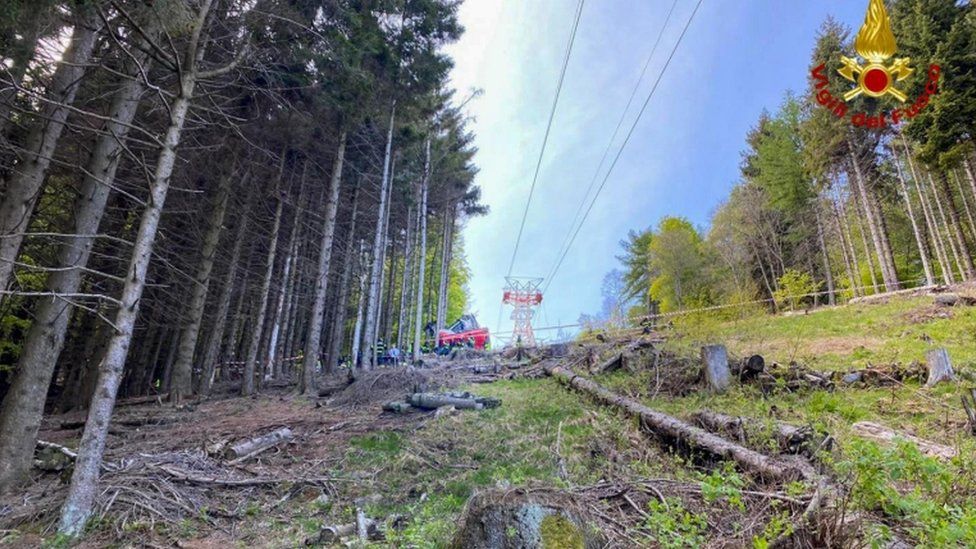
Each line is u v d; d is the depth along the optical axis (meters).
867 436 4.29
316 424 6.96
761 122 28.47
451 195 26.55
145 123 8.11
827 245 24.83
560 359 11.41
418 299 19.48
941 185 17.75
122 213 10.62
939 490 2.59
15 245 4.92
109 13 5.09
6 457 4.51
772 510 2.68
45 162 5.19
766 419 4.44
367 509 3.74
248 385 12.55
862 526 2.27
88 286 10.55
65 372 15.21
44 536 3.40
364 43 10.65
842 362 7.37
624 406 5.95
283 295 15.67
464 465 4.68
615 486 3.33
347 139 14.02
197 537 3.38
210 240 12.22
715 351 6.92
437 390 9.26
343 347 27.75
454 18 14.73
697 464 4.09
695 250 30.45
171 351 15.77
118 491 3.86
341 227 19.50
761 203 26.45
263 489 4.29
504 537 2.19
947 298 10.60
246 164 12.84
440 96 20.56
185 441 6.11
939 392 5.56
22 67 4.21
